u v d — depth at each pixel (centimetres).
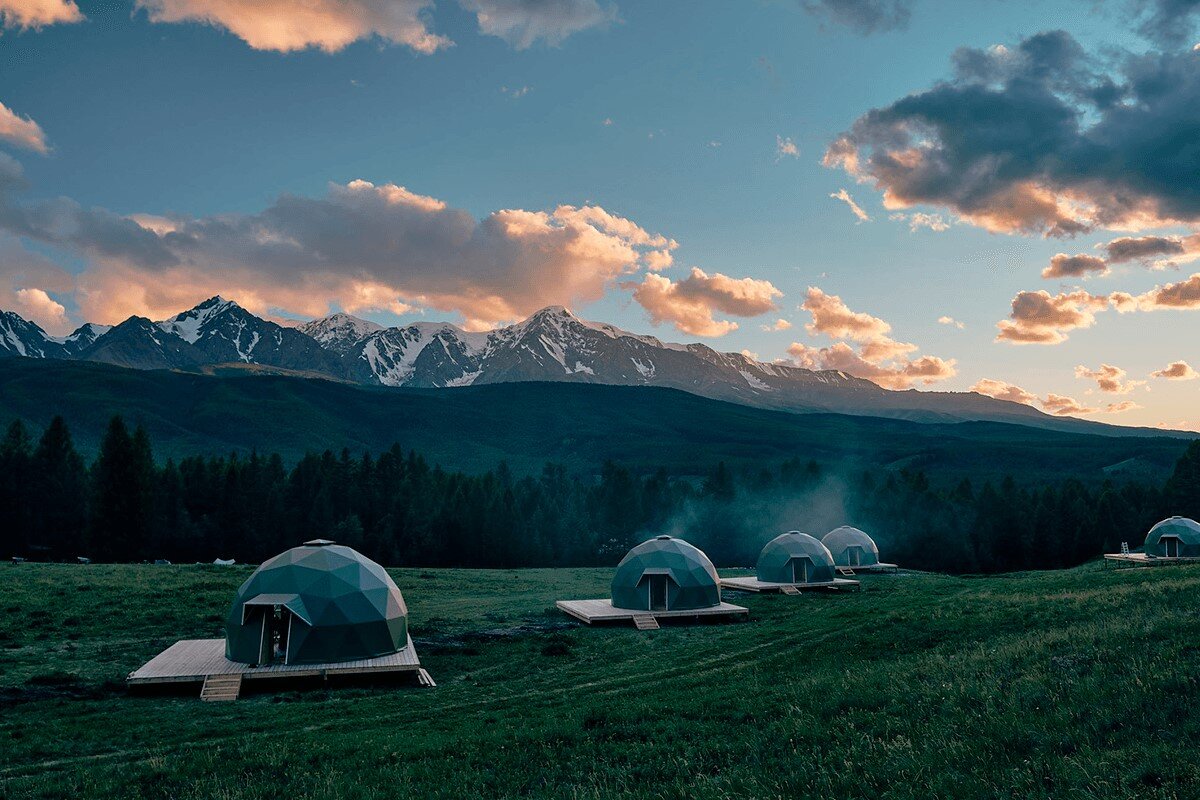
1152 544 6412
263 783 1410
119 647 3081
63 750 1830
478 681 2722
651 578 4178
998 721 1285
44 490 8862
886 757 1199
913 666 1914
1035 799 939
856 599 4553
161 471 10025
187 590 4531
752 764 1301
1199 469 9969
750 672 2353
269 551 9612
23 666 2728
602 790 1234
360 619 2802
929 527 10656
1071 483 11825
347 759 1558
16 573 4972
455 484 11731
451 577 6550
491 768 1441
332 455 11125
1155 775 953
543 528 10731
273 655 2802
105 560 8125
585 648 3306
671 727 1619
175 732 2000
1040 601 2677
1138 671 1386
